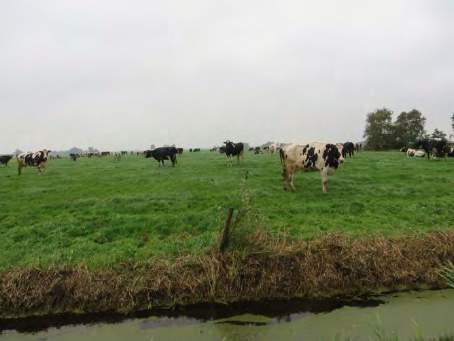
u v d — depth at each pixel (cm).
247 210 1034
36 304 899
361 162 3412
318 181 2108
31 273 940
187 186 2036
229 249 997
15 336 813
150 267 982
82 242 1175
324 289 969
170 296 924
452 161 3544
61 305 903
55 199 1803
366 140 10719
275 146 6319
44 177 2745
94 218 1395
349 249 1038
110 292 918
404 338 757
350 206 1511
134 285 930
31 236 1236
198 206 1554
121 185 2198
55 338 802
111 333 815
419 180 2150
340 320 844
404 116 10444
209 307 910
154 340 784
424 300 925
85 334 813
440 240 1081
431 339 750
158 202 1595
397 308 889
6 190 2117
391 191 1795
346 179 2170
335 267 1003
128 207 1541
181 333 808
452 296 943
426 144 4069
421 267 1023
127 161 4809
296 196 1712
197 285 938
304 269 987
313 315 871
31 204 1694
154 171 2883
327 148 1802
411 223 1330
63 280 933
